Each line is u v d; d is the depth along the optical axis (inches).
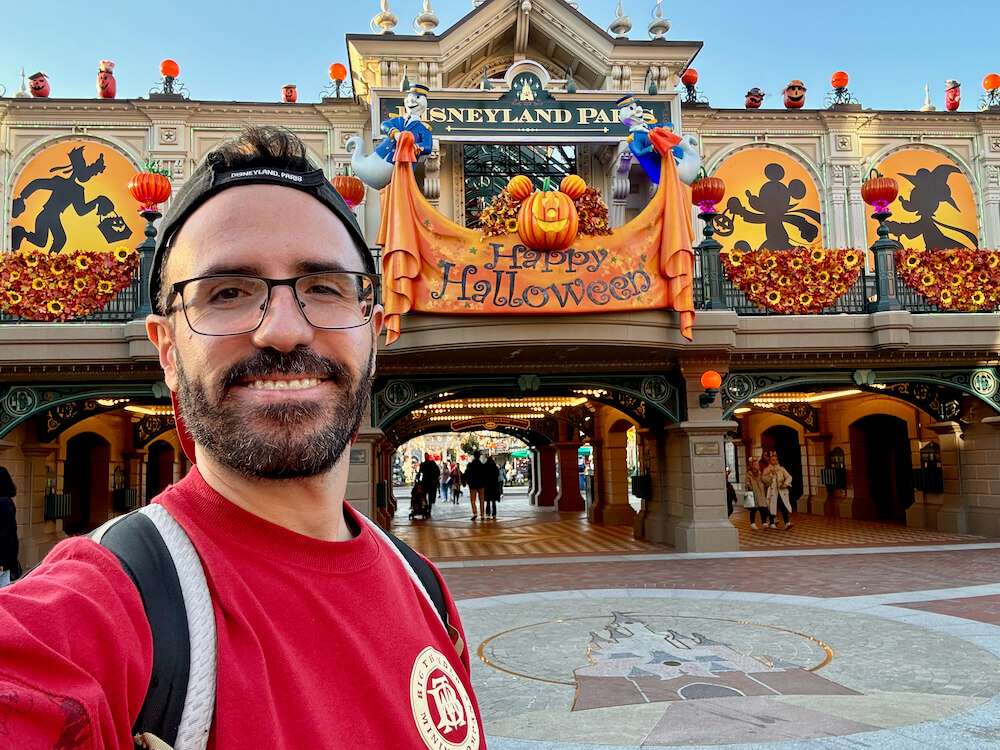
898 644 257.8
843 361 528.4
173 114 554.6
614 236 451.8
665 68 583.2
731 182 598.5
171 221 42.4
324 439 39.7
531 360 504.1
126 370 469.4
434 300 441.7
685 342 470.3
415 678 41.4
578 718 186.9
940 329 509.4
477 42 563.8
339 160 566.9
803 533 636.1
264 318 39.0
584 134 522.6
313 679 35.5
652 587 387.5
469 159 567.8
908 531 626.5
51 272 469.1
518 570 458.9
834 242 597.0
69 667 25.4
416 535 700.7
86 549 32.6
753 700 198.5
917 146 613.3
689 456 526.0
